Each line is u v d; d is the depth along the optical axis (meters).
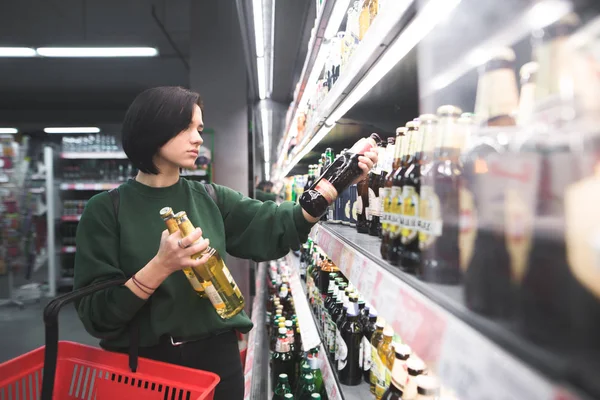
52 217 5.92
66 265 6.41
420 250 0.64
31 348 3.80
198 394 0.96
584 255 0.32
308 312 2.01
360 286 0.88
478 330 0.43
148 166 1.16
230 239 1.41
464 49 0.75
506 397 0.36
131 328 1.07
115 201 1.15
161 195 1.20
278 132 8.29
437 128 0.62
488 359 0.39
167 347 1.15
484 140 0.50
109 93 10.68
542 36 0.40
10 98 10.91
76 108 11.88
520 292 0.38
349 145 2.55
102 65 8.48
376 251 1.00
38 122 11.70
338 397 1.32
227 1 4.38
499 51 0.52
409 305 0.60
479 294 0.45
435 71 0.82
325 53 2.01
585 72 0.35
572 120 0.34
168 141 1.13
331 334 1.70
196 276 1.07
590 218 0.32
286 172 4.50
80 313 1.10
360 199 1.44
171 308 1.13
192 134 1.16
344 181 1.21
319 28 1.99
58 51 5.41
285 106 5.93
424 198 0.63
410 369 0.83
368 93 1.29
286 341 2.18
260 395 1.82
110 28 6.82
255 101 5.86
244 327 1.27
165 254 0.96
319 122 1.74
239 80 4.40
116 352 1.13
